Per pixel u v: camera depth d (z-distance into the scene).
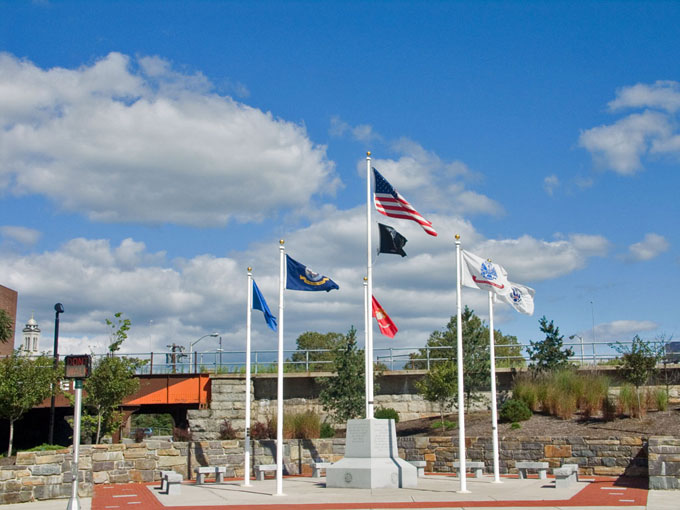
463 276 21.81
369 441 22.72
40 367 27.20
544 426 29.58
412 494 20.50
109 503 19.31
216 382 33.81
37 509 18.92
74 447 16.77
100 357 29.52
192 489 22.75
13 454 30.23
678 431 26.56
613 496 19.83
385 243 23.83
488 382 33.44
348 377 33.22
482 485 23.03
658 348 30.19
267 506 18.14
